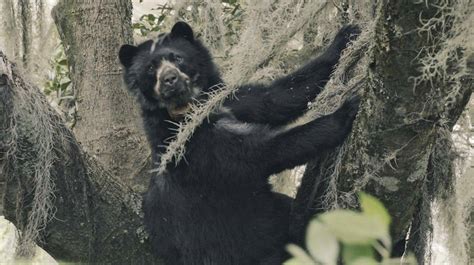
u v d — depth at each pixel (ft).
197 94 37.37
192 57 37.73
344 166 27.25
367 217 12.27
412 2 21.84
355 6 32.81
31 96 30.37
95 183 33.12
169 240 34.96
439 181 28.94
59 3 44.52
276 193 36.11
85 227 32.58
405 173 25.82
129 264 34.24
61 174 31.58
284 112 35.29
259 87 36.06
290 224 33.45
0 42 43.86
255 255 34.86
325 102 32.37
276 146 32.91
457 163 30.63
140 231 34.40
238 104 35.73
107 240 33.60
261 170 34.12
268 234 34.86
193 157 34.88
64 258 33.04
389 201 26.53
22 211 31.19
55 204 31.65
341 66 30.12
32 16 44.98
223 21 45.03
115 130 42.52
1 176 30.86
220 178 34.73
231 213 35.06
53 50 49.39
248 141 34.09
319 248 12.38
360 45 29.09
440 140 28.19
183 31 38.75
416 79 23.27
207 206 35.14
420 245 29.50
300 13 32.81
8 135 30.14
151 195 35.53
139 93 37.76
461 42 21.81
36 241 32.35
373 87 24.75
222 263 34.96
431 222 29.40
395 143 25.22
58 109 47.01
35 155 30.48
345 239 12.33
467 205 32.19
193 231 35.09
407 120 24.48
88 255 32.94
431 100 23.86
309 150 31.42
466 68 23.32
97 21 43.34
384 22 23.07
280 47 33.12
